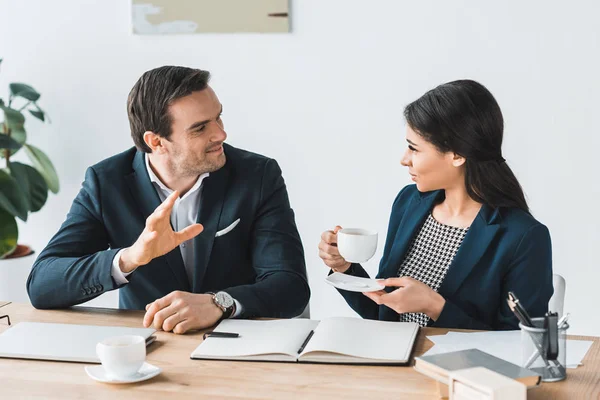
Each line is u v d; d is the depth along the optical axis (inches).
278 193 84.5
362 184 132.3
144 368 58.4
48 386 56.0
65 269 74.9
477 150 70.1
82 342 64.0
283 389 54.5
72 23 138.7
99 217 82.0
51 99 141.6
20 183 133.1
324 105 131.6
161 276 81.3
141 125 79.2
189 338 66.1
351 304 80.7
